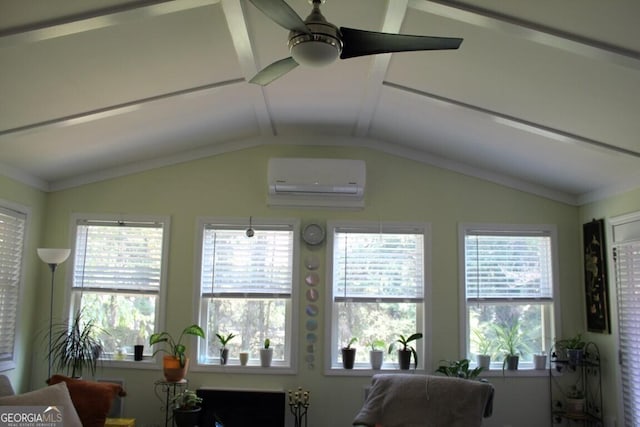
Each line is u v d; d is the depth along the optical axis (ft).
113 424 13.39
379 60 11.29
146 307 16.19
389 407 12.75
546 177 16.03
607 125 11.64
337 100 13.99
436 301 16.25
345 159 16.43
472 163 16.62
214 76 11.99
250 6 9.34
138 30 9.45
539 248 16.72
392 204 16.61
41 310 15.88
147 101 12.30
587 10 8.16
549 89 10.89
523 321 16.56
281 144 16.76
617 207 14.90
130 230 16.38
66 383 13.00
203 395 15.30
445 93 12.32
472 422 12.18
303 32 7.36
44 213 16.28
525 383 16.03
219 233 16.44
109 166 16.29
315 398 15.65
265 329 16.17
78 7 8.28
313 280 16.14
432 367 15.93
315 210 16.48
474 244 16.65
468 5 8.71
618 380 14.60
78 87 11.02
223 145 16.70
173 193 16.49
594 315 15.76
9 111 11.28
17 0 7.89
